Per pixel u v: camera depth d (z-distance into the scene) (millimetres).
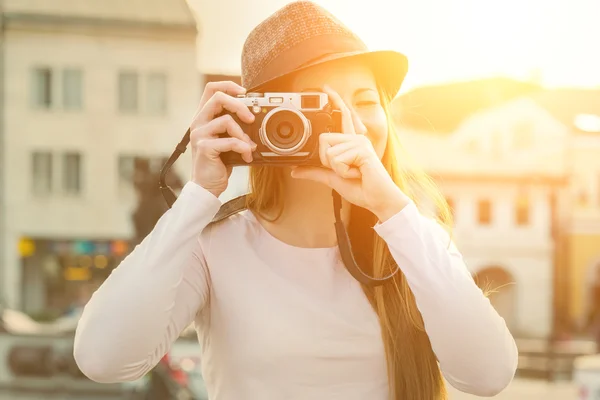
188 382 9398
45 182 34281
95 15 34219
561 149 43750
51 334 11297
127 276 1848
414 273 1856
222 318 1952
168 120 34562
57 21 34031
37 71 34281
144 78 34531
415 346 2025
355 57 2002
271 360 1903
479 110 44281
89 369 1848
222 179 1988
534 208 44031
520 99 44156
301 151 1935
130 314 1821
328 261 2004
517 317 43750
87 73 34344
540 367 19562
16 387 11195
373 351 1945
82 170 34375
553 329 39219
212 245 2000
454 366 1896
